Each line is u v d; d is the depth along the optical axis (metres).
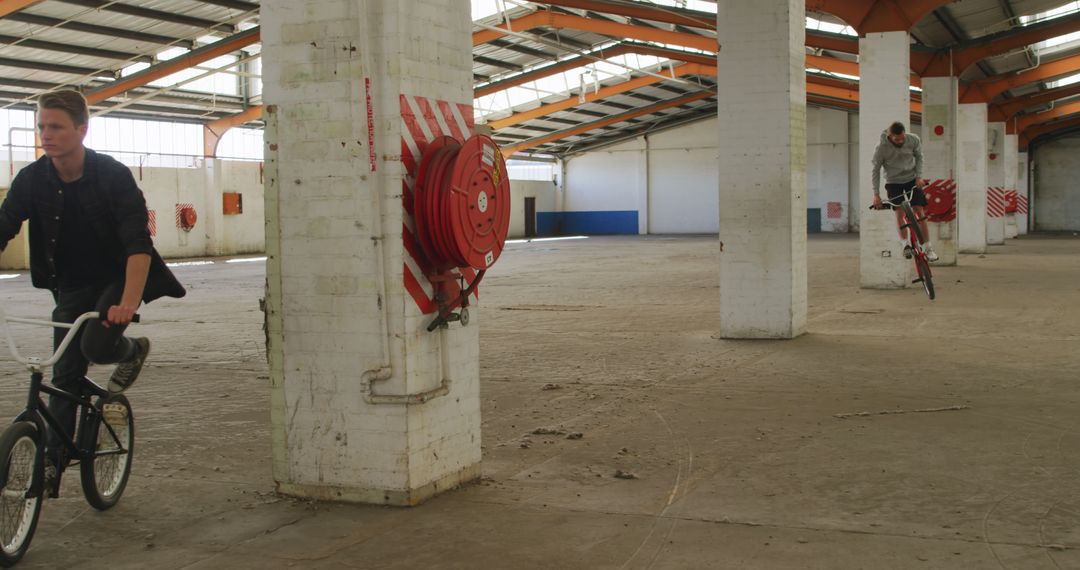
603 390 6.99
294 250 4.34
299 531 3.95
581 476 4.72
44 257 4.00
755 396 6.66
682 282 17.38
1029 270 18.28
